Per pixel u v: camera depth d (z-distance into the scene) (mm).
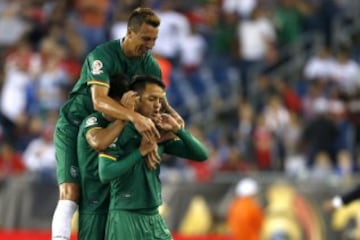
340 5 75500
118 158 26703
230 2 70812
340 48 68688
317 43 71375
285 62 68625
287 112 60094
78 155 27609
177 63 64562
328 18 73375
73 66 61656
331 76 65938
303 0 73438
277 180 51719
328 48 71125
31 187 50469
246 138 57562
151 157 26984
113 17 65688
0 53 65562
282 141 57438
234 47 67375
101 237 27656
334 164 57844
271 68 67500
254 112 62531
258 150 56531
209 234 50875
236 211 49375
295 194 51531
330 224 51219
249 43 67125
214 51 67562
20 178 50562
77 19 65375
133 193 27000
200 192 51188
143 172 27141
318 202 51375
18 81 59188
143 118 26094
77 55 62969
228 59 67188
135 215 27047
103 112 26484
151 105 26812
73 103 28234
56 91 58969
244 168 54969
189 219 50969
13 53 63844
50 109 58156
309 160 57219
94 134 26375
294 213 51375
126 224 26938
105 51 27656
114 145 26656
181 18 65375
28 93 58812
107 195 27656
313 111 62094
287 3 71812
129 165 26391
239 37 67375
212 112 62469
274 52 68188
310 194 51500
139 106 26844
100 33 64875
